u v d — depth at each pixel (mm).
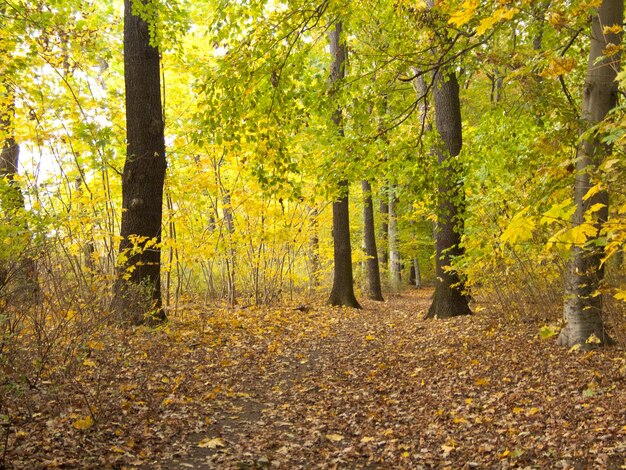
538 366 6062
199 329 8906
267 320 10938
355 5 6586
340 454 4336
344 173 7797
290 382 6648
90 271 7500
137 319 8094
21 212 6387
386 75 7422
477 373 6297
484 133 7992
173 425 4754
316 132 7648
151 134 8711
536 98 5891
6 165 9836
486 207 7914
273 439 4668
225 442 4504
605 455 3641
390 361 7543
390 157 8070
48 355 5168
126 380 5730
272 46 5711
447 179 8461
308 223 14891
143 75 8648
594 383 5105
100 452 3885
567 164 3193
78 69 10320
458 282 9742
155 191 8773
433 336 8805
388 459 4223
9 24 8484
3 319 4363
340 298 14875
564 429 4285
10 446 3660
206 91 5730
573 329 6410
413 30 7891
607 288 4430
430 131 8258
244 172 11766
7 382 4031
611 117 3328
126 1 8609
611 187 3072
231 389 6109
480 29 2936
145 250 8578
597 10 5316
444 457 4156
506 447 4160
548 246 2436
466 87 14930
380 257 26016
